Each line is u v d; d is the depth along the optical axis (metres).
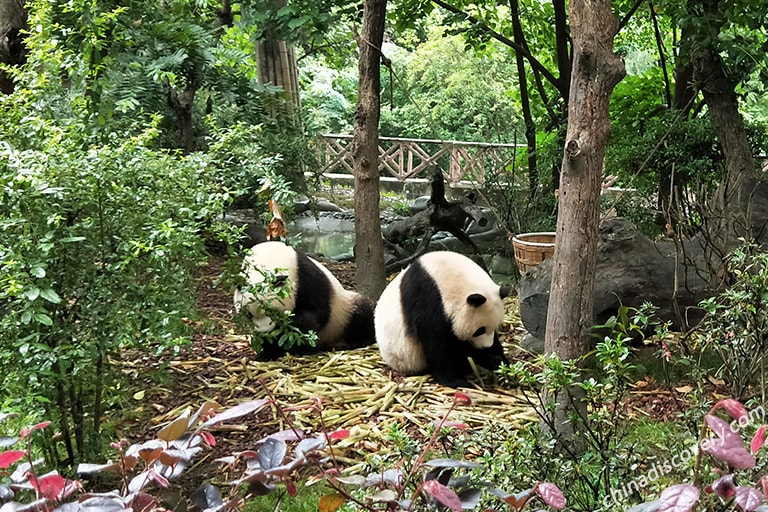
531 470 2.62
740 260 3.64
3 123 3.74
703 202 4.91
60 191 3.07
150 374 4.03
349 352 5.45
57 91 4.26
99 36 5.61
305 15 7.64
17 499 2.13
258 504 3.20
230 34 9.42
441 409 4.41
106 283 3.27
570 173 3.36
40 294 3.00
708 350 4.77
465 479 1.82
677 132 7.38
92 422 3.68
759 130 7.65
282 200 4.28
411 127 15.59
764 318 3.40
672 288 4.96
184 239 3.40
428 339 4.82
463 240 8.04
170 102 7.99
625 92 9.15
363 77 6.27
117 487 3.41
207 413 1.75
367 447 3.94
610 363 2.92
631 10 8.16
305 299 5.35
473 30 8.44
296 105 9.48
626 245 5.00
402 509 1.73
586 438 3.04
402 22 8.91
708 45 6.44
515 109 12.09
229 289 4.32
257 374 4.98
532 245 6.34
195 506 1.77
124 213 3.40
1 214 3.19
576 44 3.32
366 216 6.42
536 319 5.30
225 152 4.58
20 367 3.12
